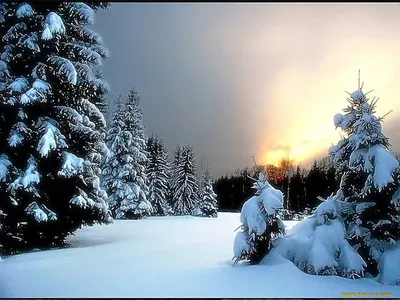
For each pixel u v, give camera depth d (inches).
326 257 309.3
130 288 263.6
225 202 2854.3
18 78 448.5
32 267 341.7
